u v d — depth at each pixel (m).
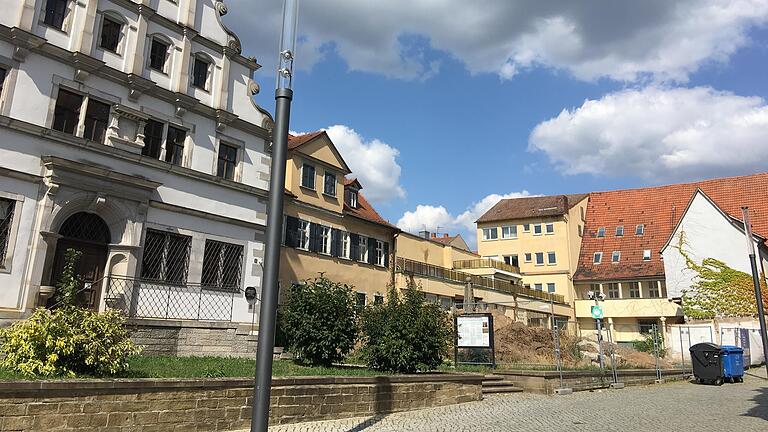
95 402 9.04
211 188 21.47
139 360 14.41
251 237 22.72
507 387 19.88
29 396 8.41
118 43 19.36
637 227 56.41
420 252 41.22
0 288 15.57
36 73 16.97
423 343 15.95
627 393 20.61
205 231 21.03
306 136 30.81
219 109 21.91
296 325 16.19
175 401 9.99
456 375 16.36
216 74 22.44
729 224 42.66
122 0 19.41
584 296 54.25
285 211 27.78
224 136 22.36
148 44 20.06
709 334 35.78
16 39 16.48
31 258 16.20
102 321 10.88
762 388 22.88
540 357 25.69
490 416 13.72
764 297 40.12
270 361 8.38
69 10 18.12
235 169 22.77
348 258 31.75
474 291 40.44
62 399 8.72
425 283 36.75
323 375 13.35
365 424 12.05
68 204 17.09
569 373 20.88
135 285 18.50
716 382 25.20
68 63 17.73
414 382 14.88
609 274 53.16
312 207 29.48
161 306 19.14
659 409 15.59
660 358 32.22
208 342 18.20
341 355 16.50
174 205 19.95
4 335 10.16
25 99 16.61
